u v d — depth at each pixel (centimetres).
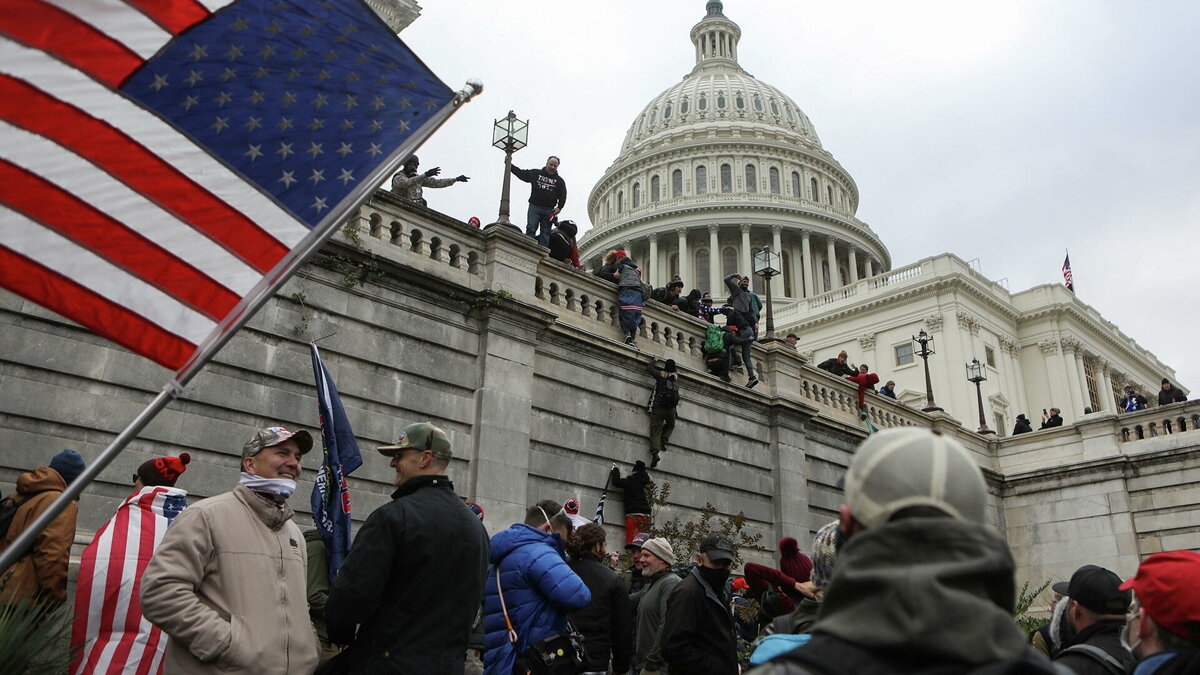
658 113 9562
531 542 634
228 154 462
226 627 442
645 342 1697
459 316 1381
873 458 191
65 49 430
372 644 456
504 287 1431
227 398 1102
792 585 554
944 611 156
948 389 5566
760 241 8144
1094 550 2442
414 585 463
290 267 437
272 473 505
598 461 1505
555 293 1567
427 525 472
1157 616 298
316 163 477
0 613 429
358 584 446
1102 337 6719
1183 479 2341
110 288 423
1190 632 291
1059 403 6109
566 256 1661
